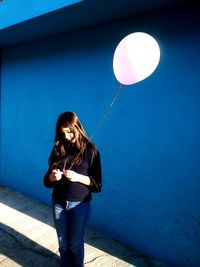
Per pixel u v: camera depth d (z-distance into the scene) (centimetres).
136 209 315
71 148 242
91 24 338
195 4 255
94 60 343
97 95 344
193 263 274
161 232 296
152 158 296
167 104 279
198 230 268
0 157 518
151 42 231
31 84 439
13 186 497
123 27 311
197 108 260
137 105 304
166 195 288
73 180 230
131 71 235
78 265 253
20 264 292
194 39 258
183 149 272
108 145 336
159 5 272
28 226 366
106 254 309
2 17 371
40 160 439
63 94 388
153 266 289
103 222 351
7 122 495
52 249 318
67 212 242
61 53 385
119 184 329
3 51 490
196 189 266
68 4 283
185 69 265
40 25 349
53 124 410
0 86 503
